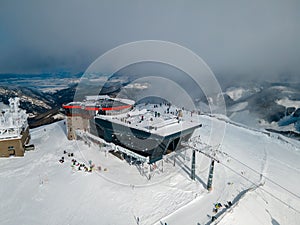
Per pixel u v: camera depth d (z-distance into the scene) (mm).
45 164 44688
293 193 40750
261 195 38094
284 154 61344
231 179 42406
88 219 30672
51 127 72250
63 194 35469
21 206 32969
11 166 44094
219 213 32250
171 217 31375
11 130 48000
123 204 33562
